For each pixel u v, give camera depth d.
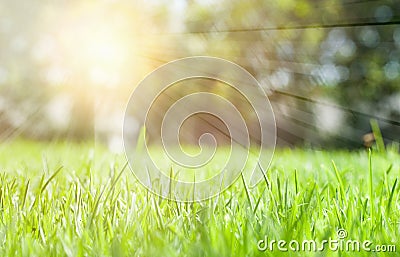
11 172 2.26
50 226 1.08
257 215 1.19
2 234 1.02
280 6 10.17
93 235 0.99
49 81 9.65
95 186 1.55
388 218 1.12
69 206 1.20
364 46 12.38
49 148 4.15
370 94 12.30
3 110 10.13
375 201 1.34
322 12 10.93
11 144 5.32
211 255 0.80
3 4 11.07
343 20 11.41
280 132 8.89
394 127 9.20
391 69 12.47
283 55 9.88
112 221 1.09
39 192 1.30
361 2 11.77
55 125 8.99
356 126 9.29
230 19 9.32
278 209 1.23
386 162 2.48
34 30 10.34
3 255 0.91
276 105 9.27
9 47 11.11
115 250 0.82
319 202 1.26
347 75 12.02
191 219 1.10
